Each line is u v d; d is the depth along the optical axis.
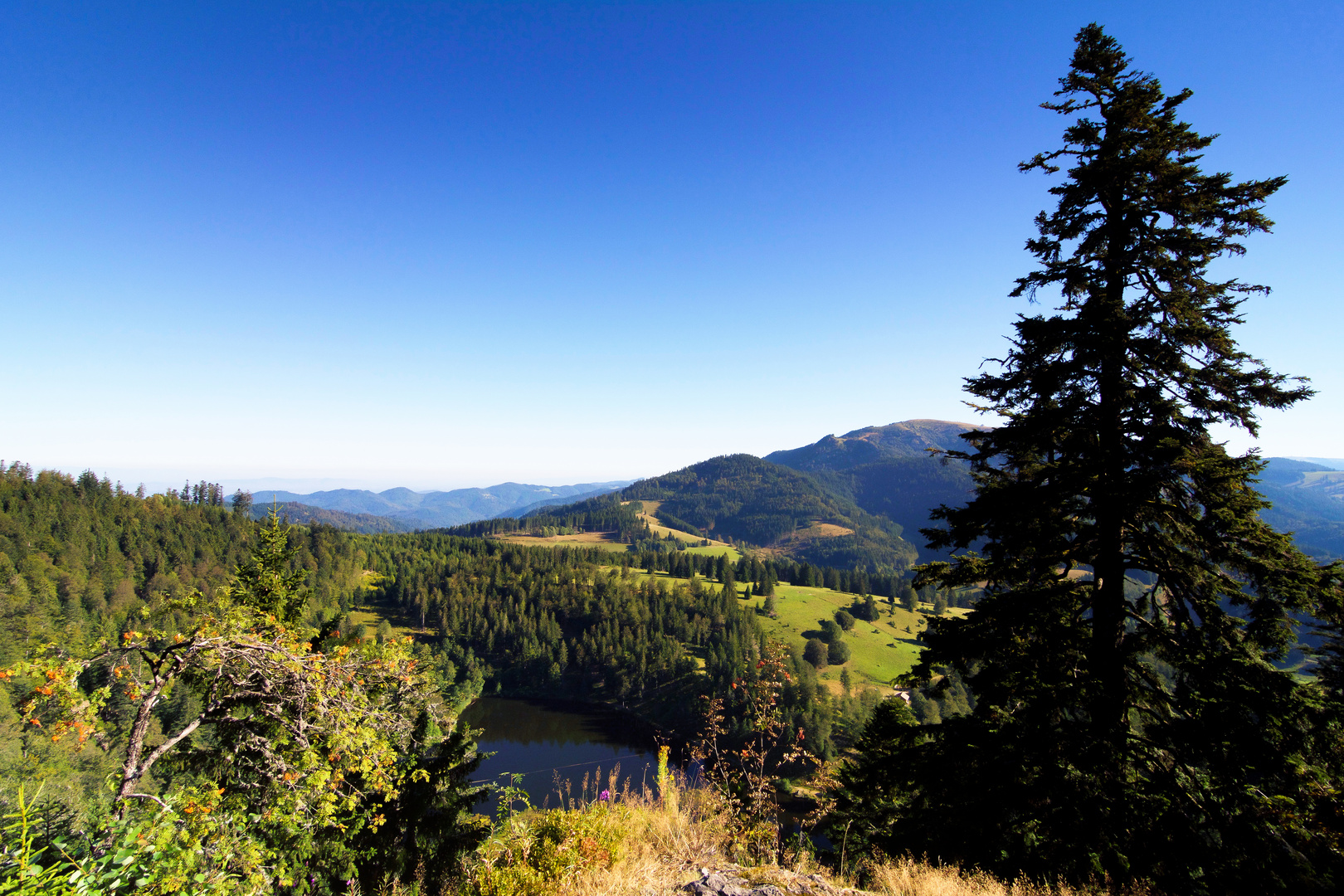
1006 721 8.48
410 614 128.25
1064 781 7.26
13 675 5.76
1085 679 8.11
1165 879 6.55
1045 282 9.62
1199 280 8.69
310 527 143.75
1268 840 6.52
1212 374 8.21
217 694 7.46
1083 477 8.46
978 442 9.70
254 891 5.13
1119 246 9.41
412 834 11.11
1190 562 8.27
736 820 5.80
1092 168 8.75
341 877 9.52
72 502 107.19
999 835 7.52
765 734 6.56
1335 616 7.36
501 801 5.99
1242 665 7.39
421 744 10.76
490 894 4.38
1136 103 8.84
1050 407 8.89
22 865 3.14
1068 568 9.33
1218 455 7.99
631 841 5.17
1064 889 6.01
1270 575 7.62
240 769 7.68
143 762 6.29
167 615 7.62
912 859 6.10
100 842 3.87
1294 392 7.70
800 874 4.84
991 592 9.80
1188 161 8.77
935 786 8.15
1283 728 7.12
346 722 7.30
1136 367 8.71
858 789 9.22
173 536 113.06
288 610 14.22
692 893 4.29
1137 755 7.74
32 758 5.57
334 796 7.38
